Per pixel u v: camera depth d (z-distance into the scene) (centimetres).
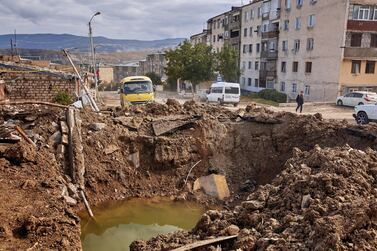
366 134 1191
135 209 1097
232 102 2983
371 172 842
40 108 1334
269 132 1348
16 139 1078
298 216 680
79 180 1098
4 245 638
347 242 546
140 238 938
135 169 1235
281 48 4034
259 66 4600
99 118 1323
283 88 4025
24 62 2659
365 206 602
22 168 973
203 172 1264
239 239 651
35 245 649
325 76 3325
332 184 745
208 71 4172
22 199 816
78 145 1169
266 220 716
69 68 2659
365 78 3206
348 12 3058
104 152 1216
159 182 1224
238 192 1210
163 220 1043
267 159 1299
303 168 894
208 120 1356
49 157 1090
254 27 4697
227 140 1334
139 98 1930
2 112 1249
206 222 756
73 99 1880
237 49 5184
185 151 1276
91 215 1023
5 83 1886
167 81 5106
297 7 3688
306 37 3572
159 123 1339
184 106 1546
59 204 835
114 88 5691
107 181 1166
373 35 3156
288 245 582
